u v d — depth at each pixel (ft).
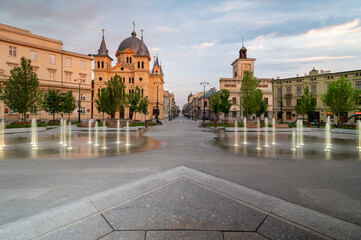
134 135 49.08
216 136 47.55
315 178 15.05
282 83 144.56
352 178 15.08
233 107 144.15
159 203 10.06
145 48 201.46
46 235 7.45
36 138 41.91
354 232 7.68
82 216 8.84
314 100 95.61
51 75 115.44
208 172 16.56
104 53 170.30
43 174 15.92
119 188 12.15
